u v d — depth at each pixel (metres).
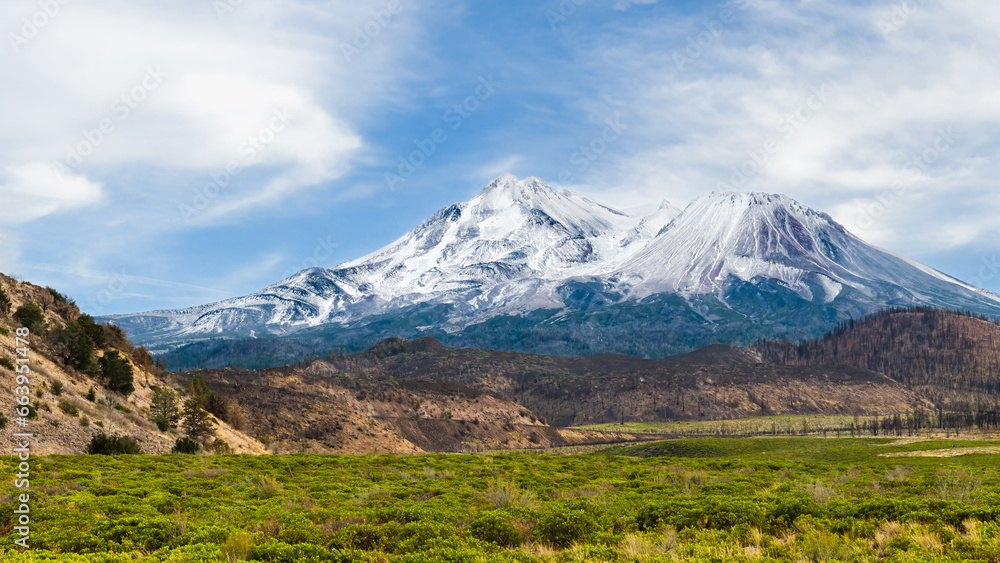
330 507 30.78
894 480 45.38
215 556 20.72
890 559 19.08
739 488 39.72
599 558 20.61
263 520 27.14
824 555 19.94
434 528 23.62
